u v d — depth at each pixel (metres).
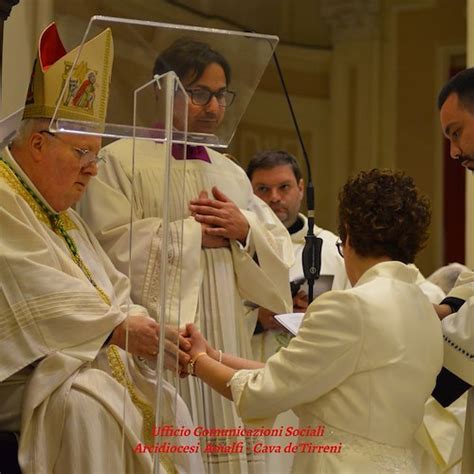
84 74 3.43
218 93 3.74
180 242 3.76
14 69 5.13
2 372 3.49
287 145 11.01
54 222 3.83
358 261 3.33
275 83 10.94
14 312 3.54
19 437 3.56
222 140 3.88
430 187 11.16
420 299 3.26
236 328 4.15
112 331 3.64
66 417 3.47
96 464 3.44
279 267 4.23
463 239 11.08
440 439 4.36
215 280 4.09
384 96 11.17
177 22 9.30
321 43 11.20
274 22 10.85
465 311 3.45
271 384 3.16
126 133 3.58
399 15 11.21
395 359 3.11
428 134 11.14
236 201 4.36
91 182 4.12
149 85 3.23
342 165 11.16
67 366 3.52
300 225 5.29
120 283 3.94
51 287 3.58
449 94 3.51
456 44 11.07
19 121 3.83
